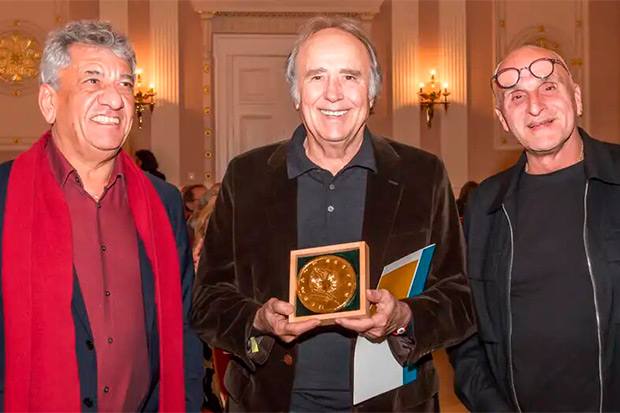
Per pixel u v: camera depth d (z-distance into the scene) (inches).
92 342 78.7
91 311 79.4
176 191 94.7
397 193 84.4
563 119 84.8
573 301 81.7
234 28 376.5
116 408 79.4
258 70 380.8
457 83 373.1
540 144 85.0
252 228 85.7
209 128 374.6
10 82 361.1
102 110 79.0
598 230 83.1
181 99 373.4
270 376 83.3
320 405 82.0
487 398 88.9
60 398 76.5
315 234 83.7
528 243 86.0
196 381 90.5
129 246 84.4
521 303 84.9
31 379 76.6
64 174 82.1
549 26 374.9
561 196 86.3
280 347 83.0
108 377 79.0
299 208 84.9
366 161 84.2
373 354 80.4
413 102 374.9
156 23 366.9
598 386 80.6
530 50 87.7
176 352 86.2
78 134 79.6
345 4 373.4
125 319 81.0
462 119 373.4
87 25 81.8
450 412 174.1
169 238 88.7
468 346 93.2
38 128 362.3
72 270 79.4
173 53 367.9
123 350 80.3
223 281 86.7
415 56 374.9
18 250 78.5
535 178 88.8
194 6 370.6
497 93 89.7
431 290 82.8
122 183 87.2
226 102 379.9
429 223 84.6
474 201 93.7
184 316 91.1
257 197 86.4
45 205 81.0
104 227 83.4
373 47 84.2
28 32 361.7
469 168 375.6
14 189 81.1
